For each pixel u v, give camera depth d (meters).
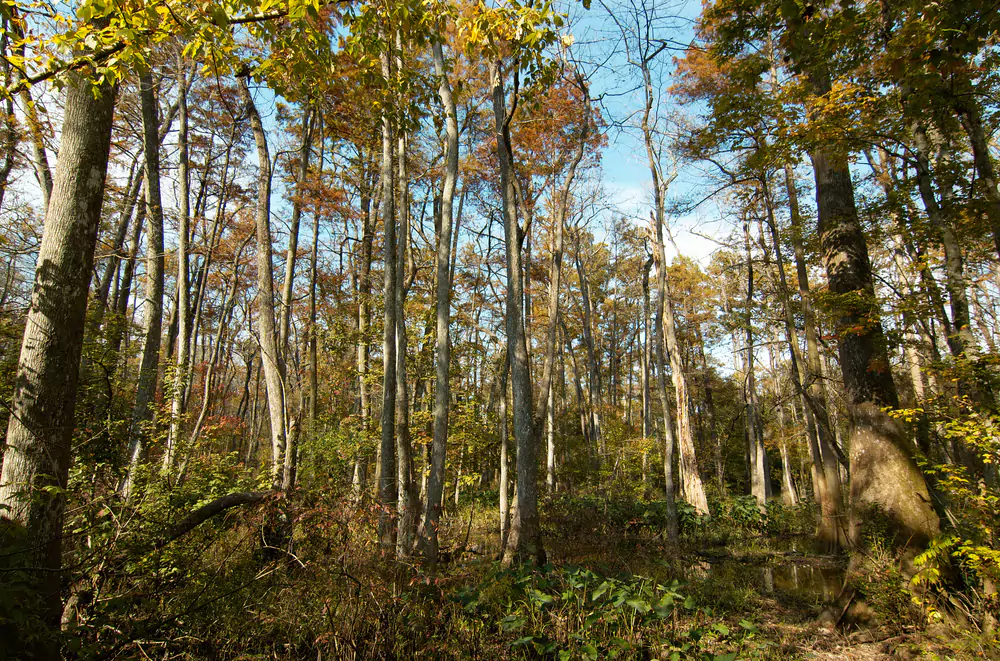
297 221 13.21
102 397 5.75
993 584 5.48
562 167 13.43
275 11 4.15
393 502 7.43
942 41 4.52
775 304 16.00
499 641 5.16
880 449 7.38
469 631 5.11
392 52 5.72
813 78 7.83
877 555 6.81
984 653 5.12
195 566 4.76
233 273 21.25
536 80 7.27
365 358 15.11
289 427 8.36
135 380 10.80
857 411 7.81
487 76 12.77
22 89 4.08
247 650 4.45
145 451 6.90
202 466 7.73
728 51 7.12
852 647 6.00
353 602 4.69
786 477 22.67
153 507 4.99
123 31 3.55
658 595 5.96
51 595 3.44
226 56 4.46
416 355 14.94
